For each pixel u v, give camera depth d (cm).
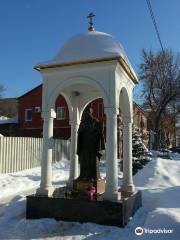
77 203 545
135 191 677
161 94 2867
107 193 550
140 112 3067
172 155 2470
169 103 2998
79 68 606
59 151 1852
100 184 631
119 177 1209
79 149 648
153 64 2895
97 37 636
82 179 620
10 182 1066
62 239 473
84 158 640
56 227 520
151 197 792
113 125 573
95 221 531
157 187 1002
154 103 2911
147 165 1273
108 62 583
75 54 613
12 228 521
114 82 581
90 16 700
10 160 1383
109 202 530
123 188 673
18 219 570
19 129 2895
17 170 1425
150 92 2900
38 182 1125
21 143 1466
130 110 695
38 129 2834
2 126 2984
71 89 725
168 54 2886
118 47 630
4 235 491
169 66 2883
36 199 567
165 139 3369
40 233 498
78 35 660
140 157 1483
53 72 625
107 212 528
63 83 617
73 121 743
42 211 561
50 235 489
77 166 736
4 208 648
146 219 564
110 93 580
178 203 707
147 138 3053
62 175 1366
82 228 512
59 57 628
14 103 4694
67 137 2634
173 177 1153
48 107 622
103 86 586
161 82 2872
